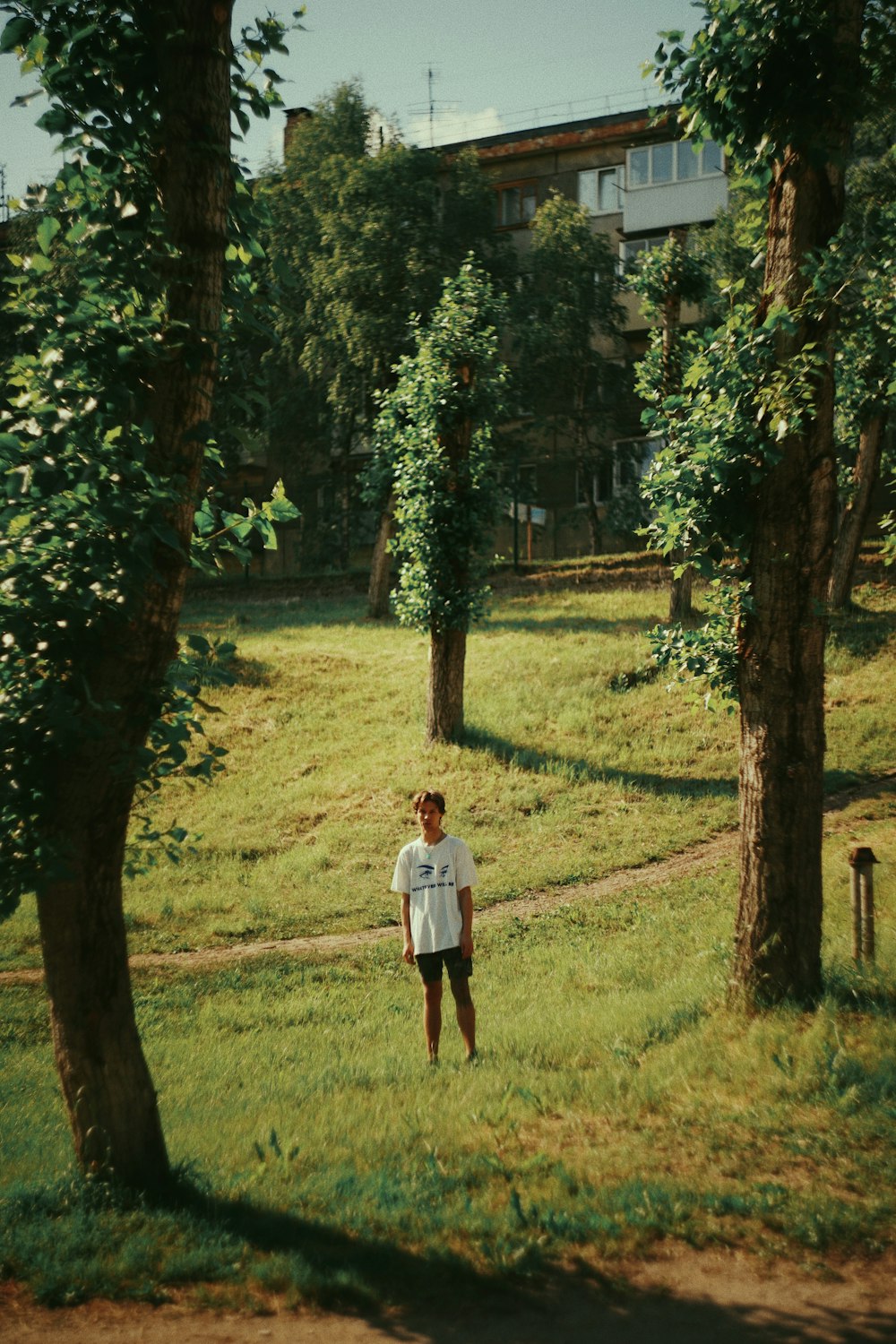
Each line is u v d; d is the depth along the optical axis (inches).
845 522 897.5
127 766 177.5
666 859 544.4
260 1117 245.0
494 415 733.3
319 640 1007.6
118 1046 189.0
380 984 413.1
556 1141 207.0
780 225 284.0
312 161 1285.7
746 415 278.7
